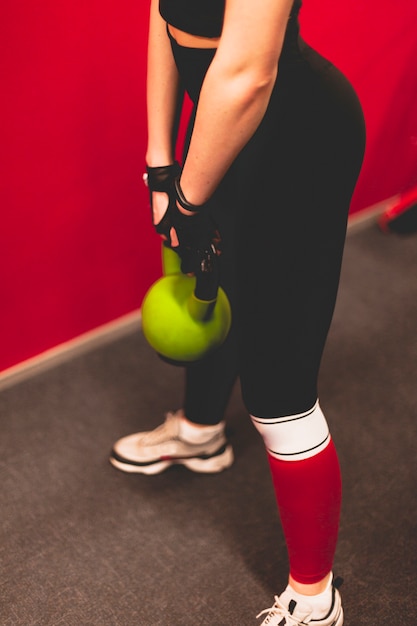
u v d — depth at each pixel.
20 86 1.31
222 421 1.46
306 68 0.80
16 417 1.65
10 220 1.49
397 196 2.35
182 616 1.24
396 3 1.84
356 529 1.39
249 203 0.86
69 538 1.38
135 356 1.83
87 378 1.76
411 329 1.93
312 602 1.12
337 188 0.85
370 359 1.82
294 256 0.87
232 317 1.17
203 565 1.33
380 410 1.67
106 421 1.64
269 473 1.52
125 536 1.38
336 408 1.68
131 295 1.85
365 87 1.96
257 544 1.37
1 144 1.37
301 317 0.91
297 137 0.81
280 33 0.68
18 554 1.34
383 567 1.32
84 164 1.51
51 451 1.56
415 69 2.03
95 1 1.30
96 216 1.62
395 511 1.43
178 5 0.78
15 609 1.25
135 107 1.50
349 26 1.80
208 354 1.08
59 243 1.60
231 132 0.75
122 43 1.39
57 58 1.32
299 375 0.95
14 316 1.65
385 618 1.23
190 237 0.92
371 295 2.05
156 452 1.48
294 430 0.97
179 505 1.44
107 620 1.23
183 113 1.60
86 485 1.48
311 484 0.99
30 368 1.76
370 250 2.23
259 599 1.27
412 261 2.20
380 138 2.13
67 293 1.71
